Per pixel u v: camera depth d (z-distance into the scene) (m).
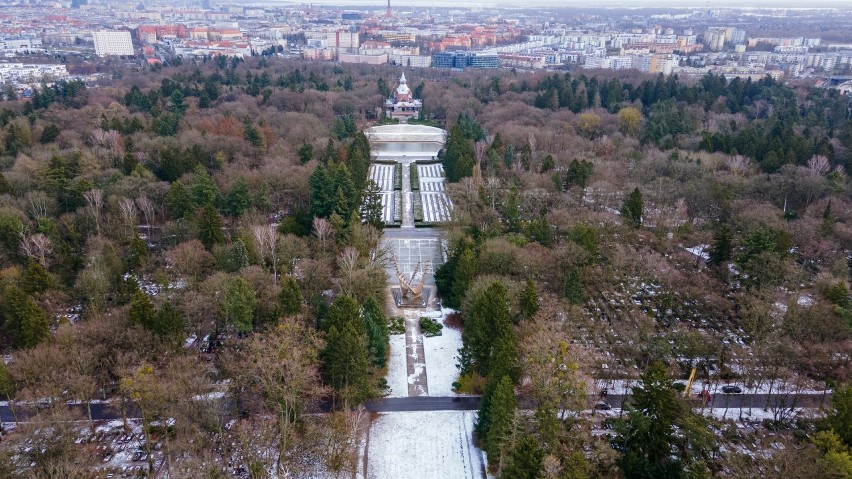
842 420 111.38
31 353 128.00
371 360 139.50
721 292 177.38
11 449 111.50
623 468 113.31
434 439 131.38
